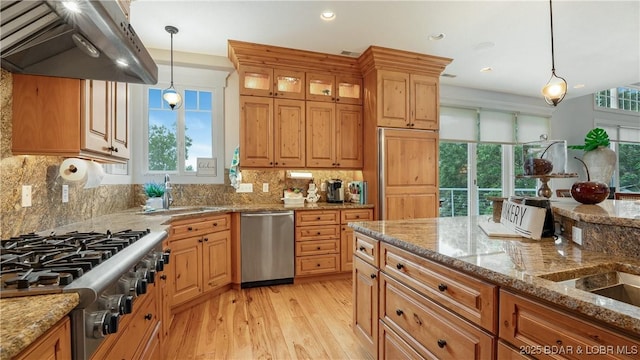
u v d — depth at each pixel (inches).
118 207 115.0
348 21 110.9
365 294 74.4
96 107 66.2
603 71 161.9
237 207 130.0
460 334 45.9
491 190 200.8
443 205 190.2
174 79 138.3
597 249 50.0
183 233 101.2
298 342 83.8
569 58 145.6
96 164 78.4
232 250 124.1
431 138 146.0
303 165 140.9
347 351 79.7
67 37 47.7
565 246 53.4
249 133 133.0
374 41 127.2
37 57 53.1
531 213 59.8
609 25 113.8
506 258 45.9
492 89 193.6
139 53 54.9
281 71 137.7
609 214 50.6
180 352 78.7
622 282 41.9
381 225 76.9
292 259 129.0
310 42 127.5
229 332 89.0
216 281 115.0
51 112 59.2
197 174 141.0
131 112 131.4
